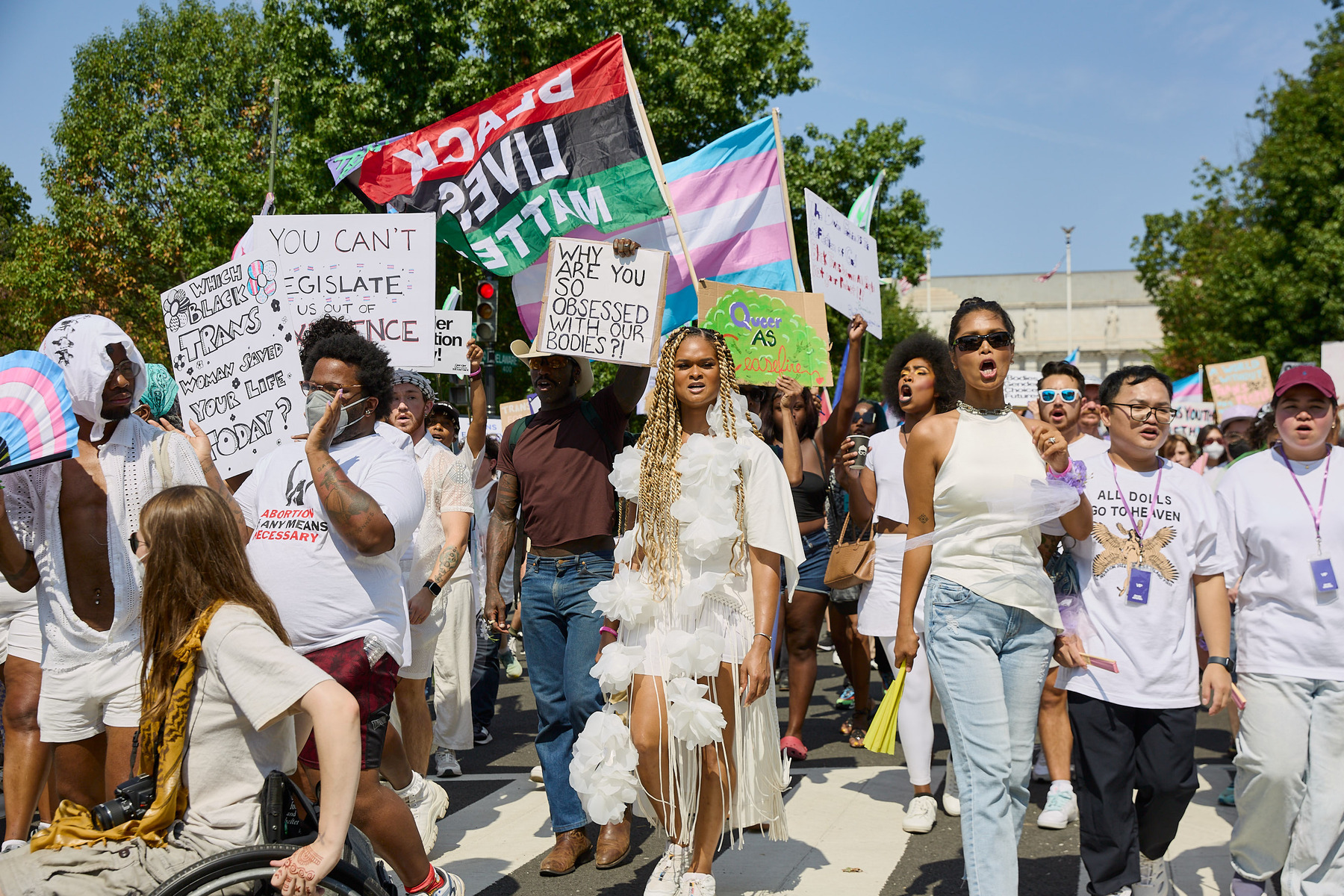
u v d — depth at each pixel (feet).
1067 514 11.40
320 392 10.98
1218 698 11.62
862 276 23.15
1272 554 11.79
